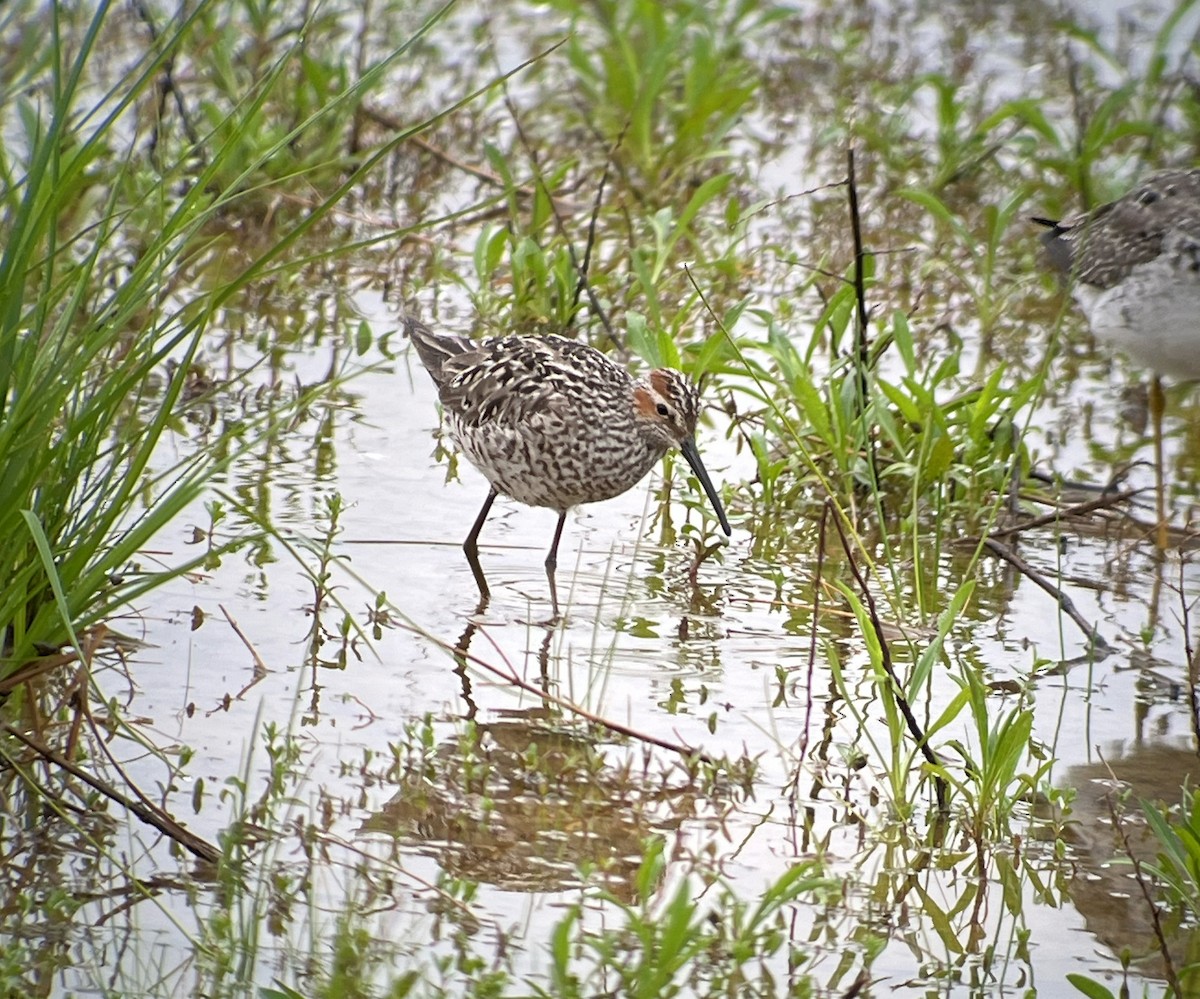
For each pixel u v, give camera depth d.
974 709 9.68
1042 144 21.94
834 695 11.38
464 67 23.48
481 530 13.88
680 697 11.23
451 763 10.18
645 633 12.21
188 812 9.41
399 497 14.22
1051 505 14.52
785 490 14.69
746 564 13.48
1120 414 16.69
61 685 10.66
